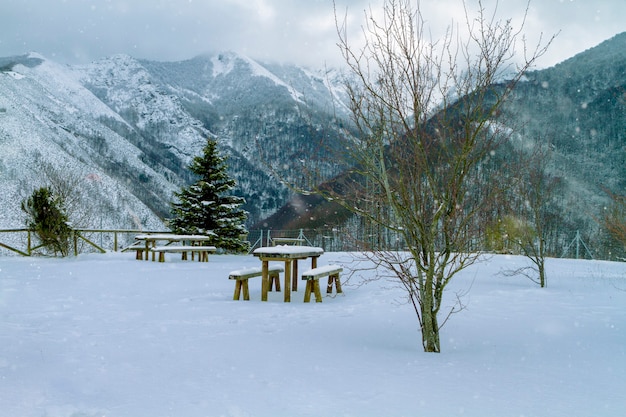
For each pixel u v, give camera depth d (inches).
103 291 339.0
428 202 187.8
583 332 217.6
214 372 145.3
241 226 914.1
